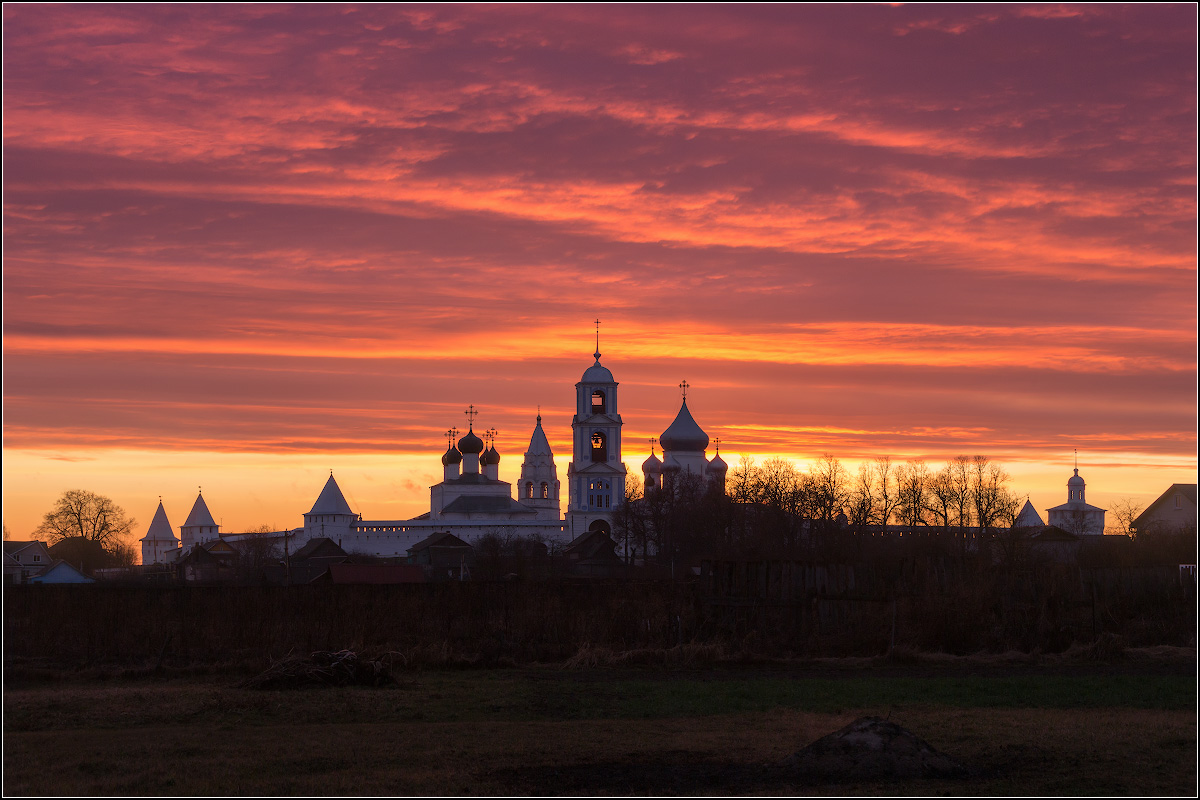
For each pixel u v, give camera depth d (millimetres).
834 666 41969
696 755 24250
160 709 30531
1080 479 177250
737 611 47594
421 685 36188
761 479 130500
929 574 48812
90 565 178500
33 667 39000
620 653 43531
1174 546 87250
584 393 189750
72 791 21312
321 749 24828
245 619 46688
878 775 22312
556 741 25719
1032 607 47500
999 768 23062
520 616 47031
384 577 88375
